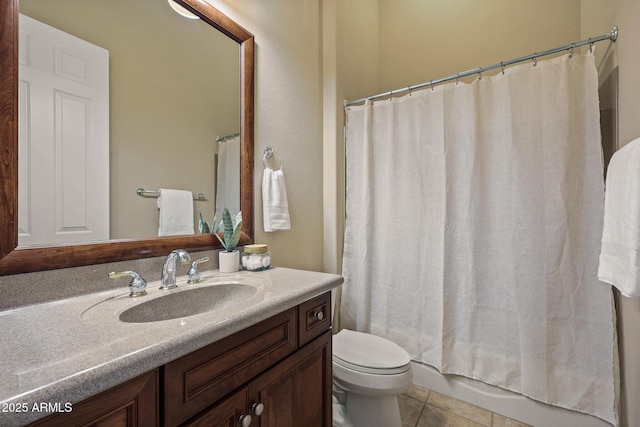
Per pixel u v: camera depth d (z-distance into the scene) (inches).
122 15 37.8
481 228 60.3
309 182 71.4
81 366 17.8
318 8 75.7
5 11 28.2
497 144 59.3
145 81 40.1
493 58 82.2
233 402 27.2
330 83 75.9
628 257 36.3
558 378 53.7
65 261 31.5
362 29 89.6
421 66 92.7
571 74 53.1
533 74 55.9
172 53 43.3
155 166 41.0
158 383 21.6
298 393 35.9
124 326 24.3
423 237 67.5
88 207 34.2
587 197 52.1
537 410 55.6
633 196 35.6
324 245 76.8
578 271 52.6
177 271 42.7
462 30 86.7
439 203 65.3
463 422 57.6
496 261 59.3
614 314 50.1
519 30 79.1
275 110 60.9
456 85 63.6
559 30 74.5
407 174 69.6
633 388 44.7
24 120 29.4
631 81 45.0
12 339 21.8
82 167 33.8
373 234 74.8
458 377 64.1
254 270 47.8
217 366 25.9
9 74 28.3
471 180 60.7
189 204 45.0
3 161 27.8
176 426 22.5
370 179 74.1
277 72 61.7
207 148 47.7
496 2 82.4
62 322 25.3
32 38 30.1
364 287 74.1
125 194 37.7
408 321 69.4
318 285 38.4
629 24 45.4
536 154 55.3
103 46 35.9
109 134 36.3
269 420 31.4
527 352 55.7
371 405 50.2
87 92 34.4
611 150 55.4
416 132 68.6
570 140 52.9
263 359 30.8
